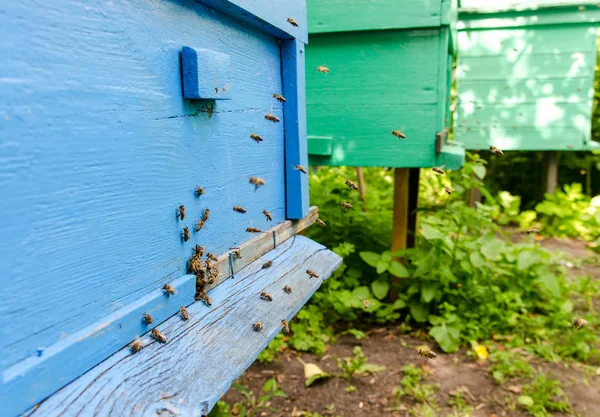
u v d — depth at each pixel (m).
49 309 0.29
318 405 0.91
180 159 0.40
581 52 1.79
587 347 1.05
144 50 0.35
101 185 0.32
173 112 0.39
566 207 2.00
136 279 0.36
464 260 1.19
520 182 2.41
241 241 0.52
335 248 1.22
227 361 0.37
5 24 0.25
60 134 0.29
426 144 1.01
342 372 1.01
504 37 1.83
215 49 0.45
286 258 0.58
